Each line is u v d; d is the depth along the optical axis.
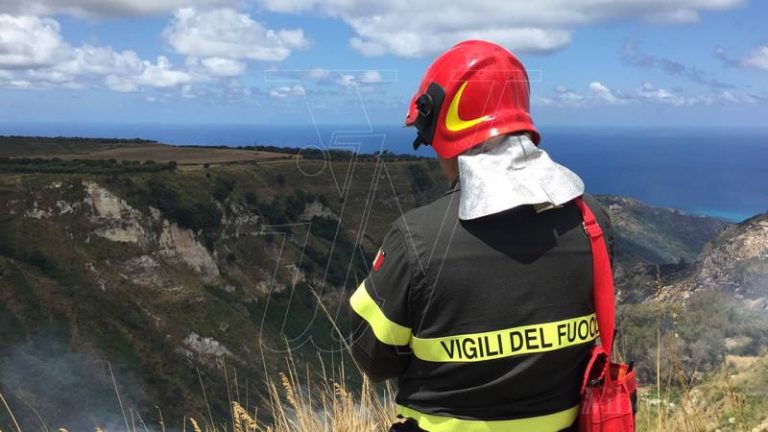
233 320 58.69
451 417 1.72
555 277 1.70
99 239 68.94
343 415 3.37
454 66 1.82
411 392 1.83
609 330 1.78
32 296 60.22
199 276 62.72
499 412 1.70
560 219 1.76
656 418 3.08
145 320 61.38
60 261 66.12
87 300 62.28
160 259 65.50
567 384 1.78
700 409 3.09
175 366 56.16
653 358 3.24
